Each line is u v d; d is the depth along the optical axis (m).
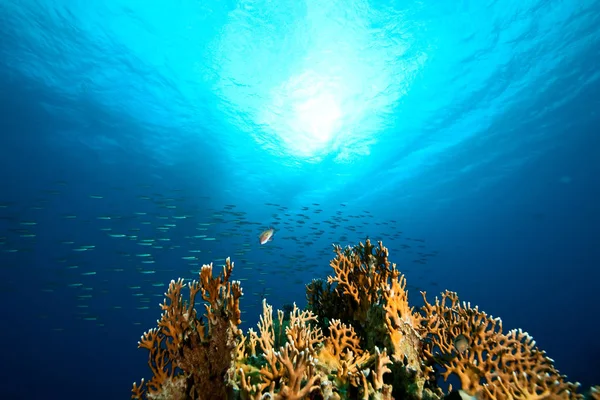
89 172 29.59
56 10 18.06
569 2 18.30
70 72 21.42
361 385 3.45
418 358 4.20
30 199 30.78
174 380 3.28
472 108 26.17
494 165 35.69
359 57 22.14
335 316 5.60
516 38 20.64
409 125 28.02
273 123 27.66
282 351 2.63
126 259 36.91
